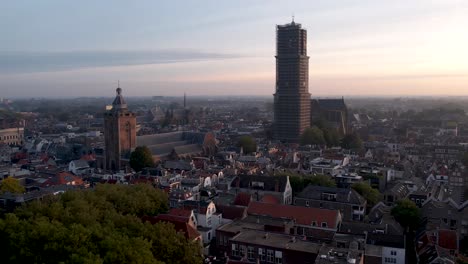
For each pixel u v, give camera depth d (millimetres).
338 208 158625
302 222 136000
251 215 141750
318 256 97812
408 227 148875
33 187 189625
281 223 131625
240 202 156875
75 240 86438
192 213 133625
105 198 130625
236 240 114375
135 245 87875
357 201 158875
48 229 88688
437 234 127625
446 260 107312
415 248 133875
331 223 133125
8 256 89562
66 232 88312
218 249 125562
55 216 107375
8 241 91875
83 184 196500
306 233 132875
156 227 103938
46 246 84375
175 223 122188
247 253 112625
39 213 107750
